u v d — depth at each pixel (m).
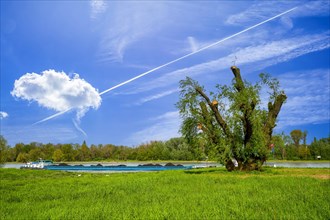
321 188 15.07
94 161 121.69
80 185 21.20
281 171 32.88
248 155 33.97
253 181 19.81
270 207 10.13
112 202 12.63
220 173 31.22
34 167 64.56
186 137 36.41
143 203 12.07
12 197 15.30
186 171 36.47
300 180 19.73
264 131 34.81
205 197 12.92
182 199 12.48
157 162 107.38
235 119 33.69
